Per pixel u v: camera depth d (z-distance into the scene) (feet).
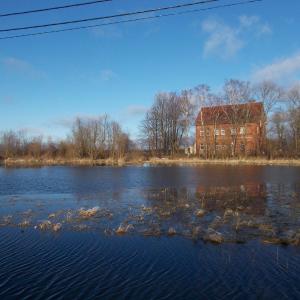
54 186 113.50
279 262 37.47
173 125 290.56
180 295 30.12
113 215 63.05
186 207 70.74
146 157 268.62
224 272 34.94
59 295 30.35
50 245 44.91
